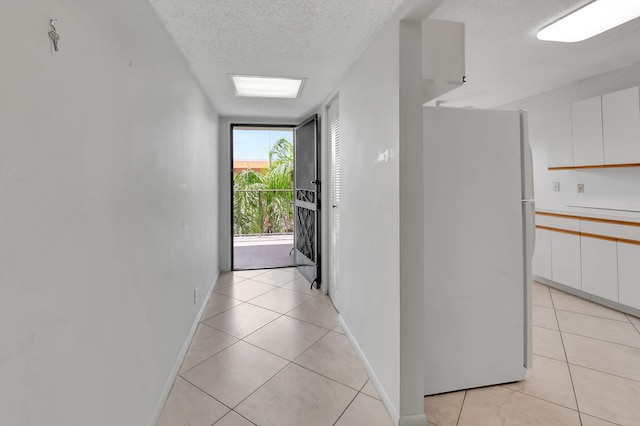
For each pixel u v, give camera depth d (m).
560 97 3.58
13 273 0.67
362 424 1.58
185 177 2.21
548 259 3.62
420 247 1.56
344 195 2.56
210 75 2.55
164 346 1.70
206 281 3.11
